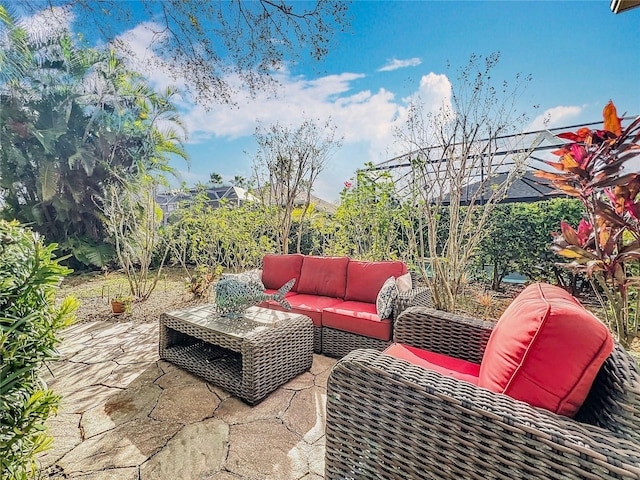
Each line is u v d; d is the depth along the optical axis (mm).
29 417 1040
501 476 896
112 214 5199
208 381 2402
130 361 2760
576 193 2045
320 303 3203
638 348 2463
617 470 746
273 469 1577
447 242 3713
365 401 1166
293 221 5465
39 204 7746
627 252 1941
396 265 3229
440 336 1904
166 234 5656
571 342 944
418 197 3545
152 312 4246
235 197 5992
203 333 2404
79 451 1677
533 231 4074
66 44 7223
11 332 984
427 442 1028
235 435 1818
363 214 4328
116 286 5887
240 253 5406
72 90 7996
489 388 1136
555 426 868
